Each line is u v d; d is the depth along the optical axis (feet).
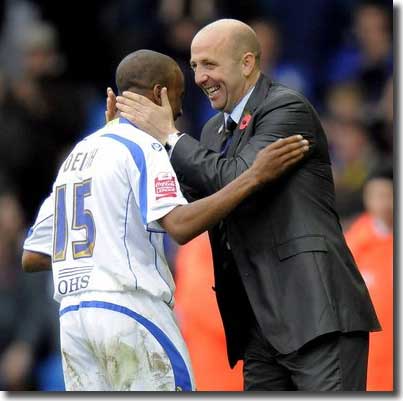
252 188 76.02
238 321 84.38
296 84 166.09
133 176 76.84
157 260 77.71
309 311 78.18
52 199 82.43
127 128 78.89
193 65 82.69
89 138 79.92
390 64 166.50
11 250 139.03
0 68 169.48
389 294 107.55
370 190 110.83
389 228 109.50
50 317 136.98
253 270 80.43
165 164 77.20
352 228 115.34
